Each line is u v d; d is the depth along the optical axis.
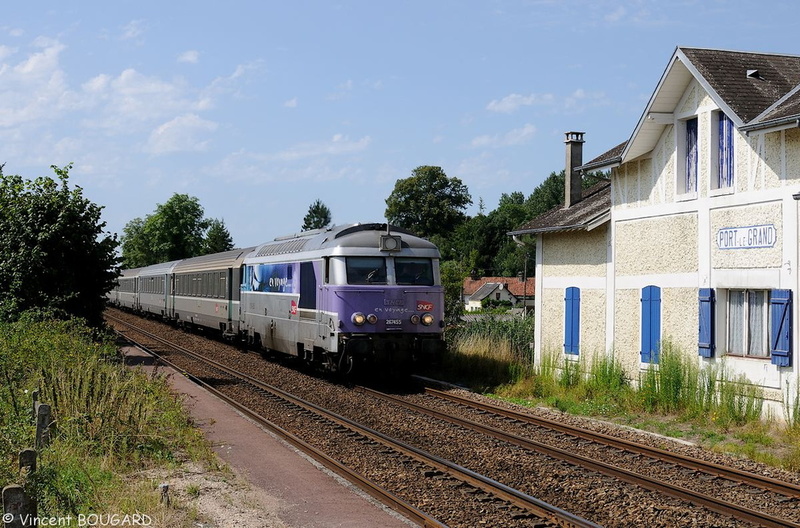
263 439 12.31
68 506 8.01
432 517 8.54
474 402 16.25
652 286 16.47
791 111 13.00
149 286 45.59
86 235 22.69
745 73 15.27
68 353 14.85
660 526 8.59
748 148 14.16
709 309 14.78
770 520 8.52
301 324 20.47
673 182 15.97
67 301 22.27
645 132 16.25
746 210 14.16
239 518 8.27
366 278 18.56
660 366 15.32
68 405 11.34
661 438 13.23
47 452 9.42
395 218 91.56
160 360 22.80
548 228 19.41
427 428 13.90
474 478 10.05
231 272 28.19
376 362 18.61
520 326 25.06
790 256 13.23
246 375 20.42
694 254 15.38
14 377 12.84
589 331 18.50
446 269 28.53
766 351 13.97
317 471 10.38
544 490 9.96
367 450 12.02
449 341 24.09
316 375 21.30
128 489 9.04
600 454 12.05
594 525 8.09
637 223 16.97
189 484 9.47
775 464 11.35
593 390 16.81
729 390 13.90
